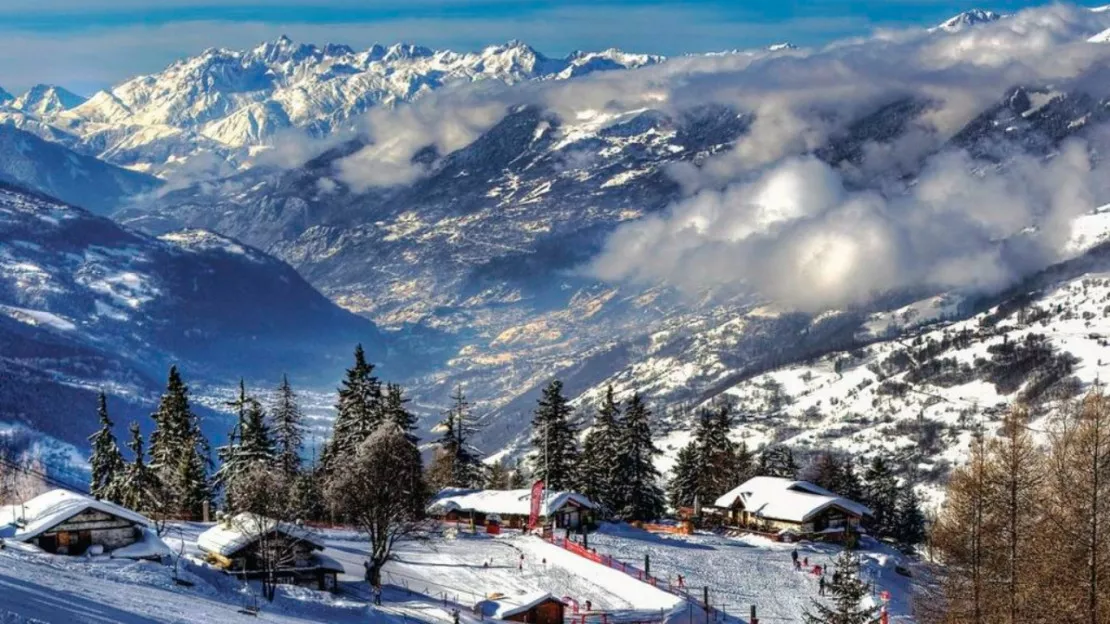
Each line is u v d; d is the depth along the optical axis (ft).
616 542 440.04
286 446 471.21
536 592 319.68
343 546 386.73
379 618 278.46
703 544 452.35
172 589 254.27
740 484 555.69
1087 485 234.99
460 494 499.92
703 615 330.95
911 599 343.46
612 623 314.14
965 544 275.80
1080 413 264.72
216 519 436.76
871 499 581.12
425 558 385.91
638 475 524.93
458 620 280.31
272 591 279.69
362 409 463.01
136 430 434.71
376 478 329.93
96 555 290.15
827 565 414.00
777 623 333.83
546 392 523.29
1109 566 228.22
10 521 303.27
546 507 458.50
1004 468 257.55
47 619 175.63
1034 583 245.65
